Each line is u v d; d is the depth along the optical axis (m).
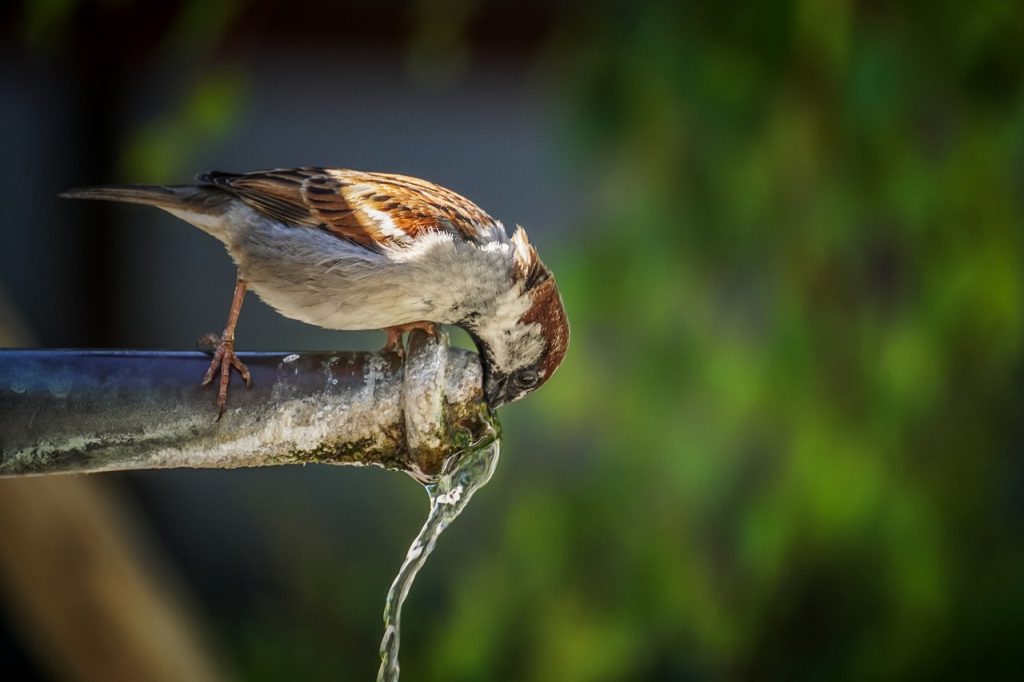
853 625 10.03
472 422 5.98
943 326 9.23
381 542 14.09
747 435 9.20
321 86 15.84
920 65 9.09
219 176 7.19
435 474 5.95
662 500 9.29
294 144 16.09
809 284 9.16
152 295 15.64
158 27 13.27
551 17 13.22
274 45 13.69
